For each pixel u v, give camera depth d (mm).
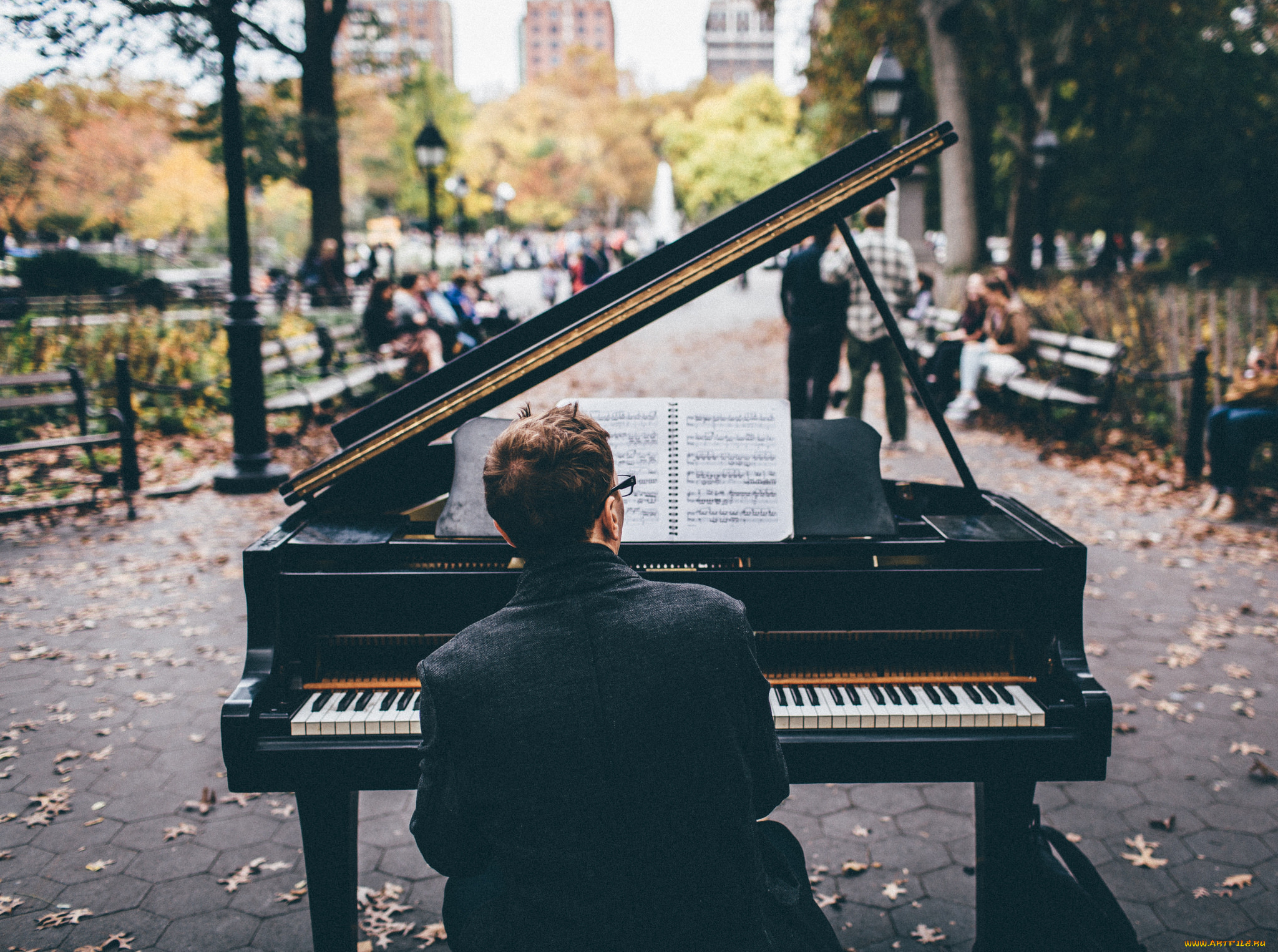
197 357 11000
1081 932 2289
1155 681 4406
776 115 56531
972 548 2318
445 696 1494
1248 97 21562
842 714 2115
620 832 1450
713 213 59000
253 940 2799
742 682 1529
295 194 39625
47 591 5566
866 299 7988
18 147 29469
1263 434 6633
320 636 2234
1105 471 7957
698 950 1476
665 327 21000
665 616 1512
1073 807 3438
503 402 2402
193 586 5664
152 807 3486
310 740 2098
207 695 4344
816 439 2557
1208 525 6633
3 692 4344
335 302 18844
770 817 3430
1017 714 2135
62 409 9203
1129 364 9031
